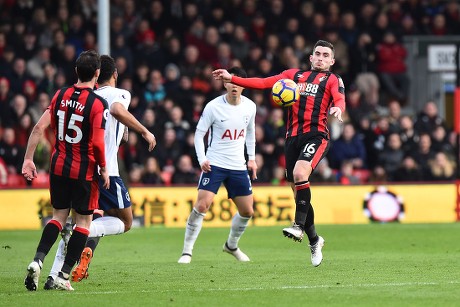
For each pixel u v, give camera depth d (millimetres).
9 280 30172
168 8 72812
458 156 60594
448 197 60188
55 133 26797
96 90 29312
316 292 26469
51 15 71500
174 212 56625
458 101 59219
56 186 26781
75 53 69750
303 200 30750
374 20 75812
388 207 59438
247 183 36812
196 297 25688
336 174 62375
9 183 58469
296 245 44531
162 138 62688
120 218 30750
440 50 75625
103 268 33938
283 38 72500
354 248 42625
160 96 66062
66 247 27797
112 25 69688
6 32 68125
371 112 70312
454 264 34219
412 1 78625
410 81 77250
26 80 64375
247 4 74062
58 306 24109
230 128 36562
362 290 26828
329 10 76125
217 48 71312
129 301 24938
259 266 34281
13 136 59344
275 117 64625
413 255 38656
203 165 36344
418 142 65750
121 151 61094
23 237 48906
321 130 31453
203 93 67938
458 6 79500
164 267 34281
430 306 23875
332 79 31578
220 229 54344
